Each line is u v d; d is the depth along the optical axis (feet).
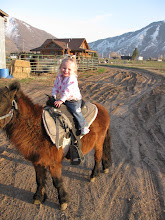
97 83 58.95
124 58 351.25
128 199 13.05
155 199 13.08
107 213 11.92
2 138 21.47
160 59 340.59
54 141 10.19
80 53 147.84
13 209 12.01
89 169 16.46
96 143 13.37
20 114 10.06
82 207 12.33
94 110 12.44
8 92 9.51
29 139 10.28
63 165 16.85
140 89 49.47
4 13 60.59
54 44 138.21
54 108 10.69
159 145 20.45
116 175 15.65
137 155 18.61
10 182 14.44
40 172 11.70
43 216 11.57
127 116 29.04
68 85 10.48
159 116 28.84
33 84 52.70
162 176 15.48
